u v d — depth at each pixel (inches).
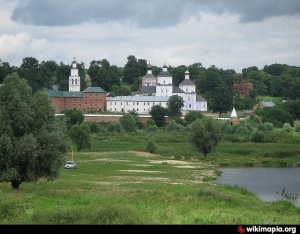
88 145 6289.4
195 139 6127.0
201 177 4286.4
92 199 2507.4
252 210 2426.2
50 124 2974.9
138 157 5836.6
